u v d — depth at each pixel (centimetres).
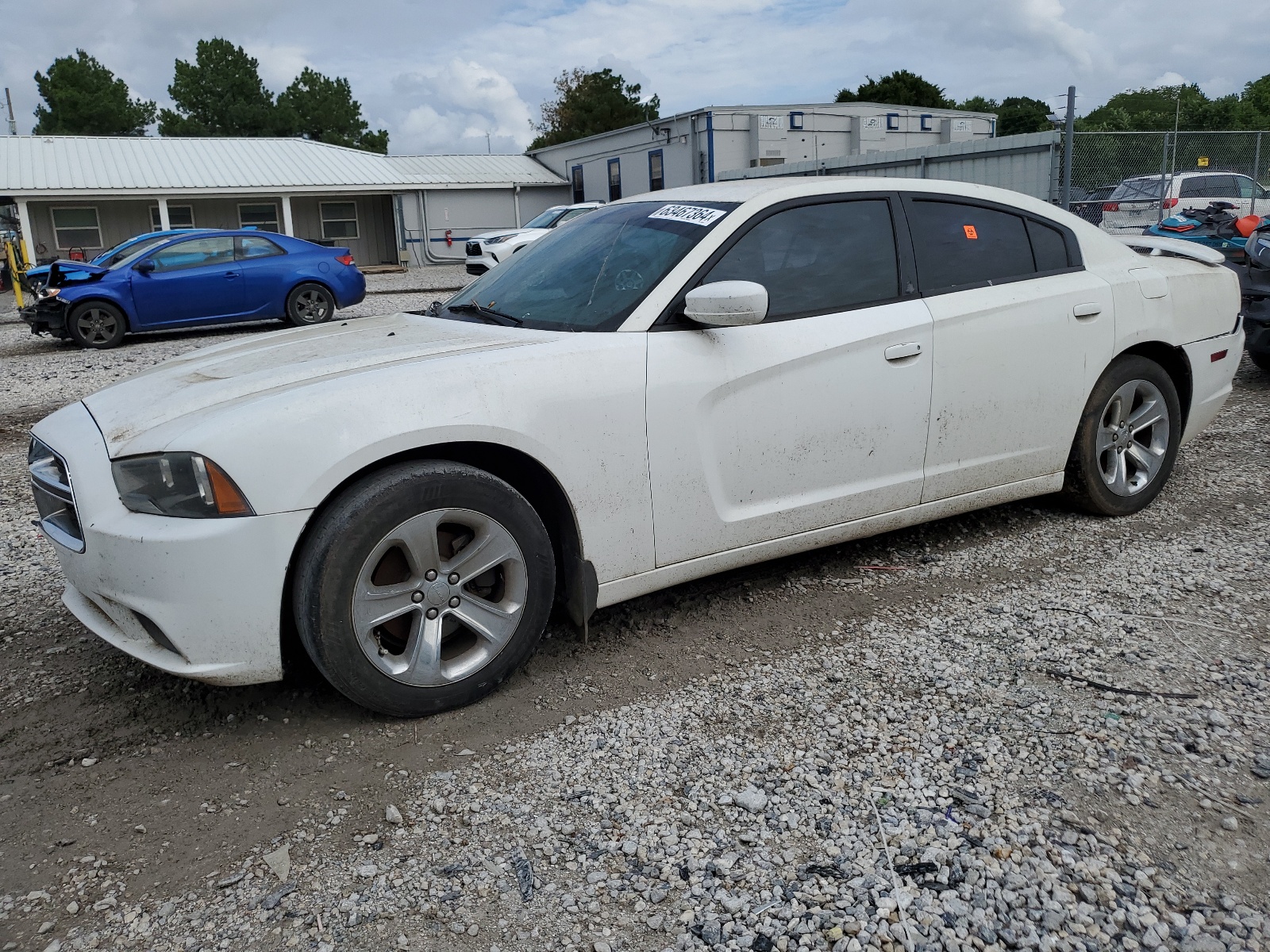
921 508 377
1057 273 407
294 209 3139
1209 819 225
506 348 295
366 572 261
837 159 2012
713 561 330
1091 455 419
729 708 284
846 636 330
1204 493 475
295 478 252
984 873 208
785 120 2888
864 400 347
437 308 388
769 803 236
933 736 263
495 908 204
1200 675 292
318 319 1391
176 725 284
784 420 331
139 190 2725
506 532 283
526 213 3519
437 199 3297
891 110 3056
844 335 340
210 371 309
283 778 255
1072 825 223
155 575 251
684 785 246
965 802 233
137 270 1261
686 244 328
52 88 6581
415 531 266
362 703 271
